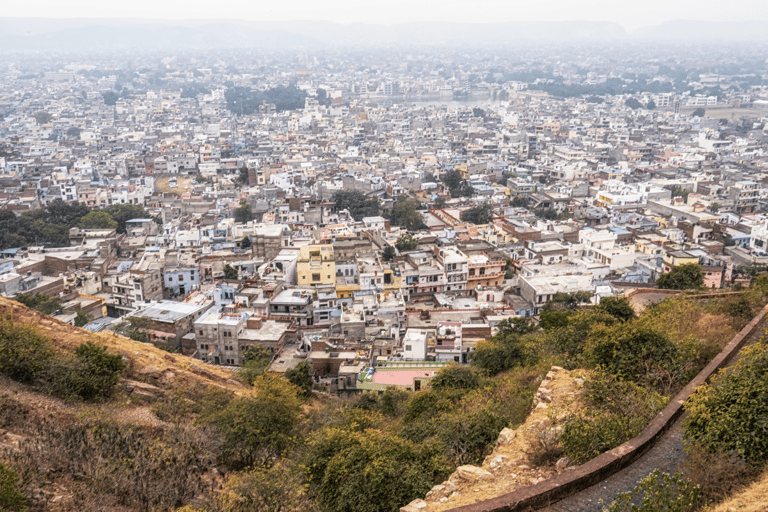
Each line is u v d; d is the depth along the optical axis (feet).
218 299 342.44
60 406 128.98
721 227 504.43
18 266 413.80
